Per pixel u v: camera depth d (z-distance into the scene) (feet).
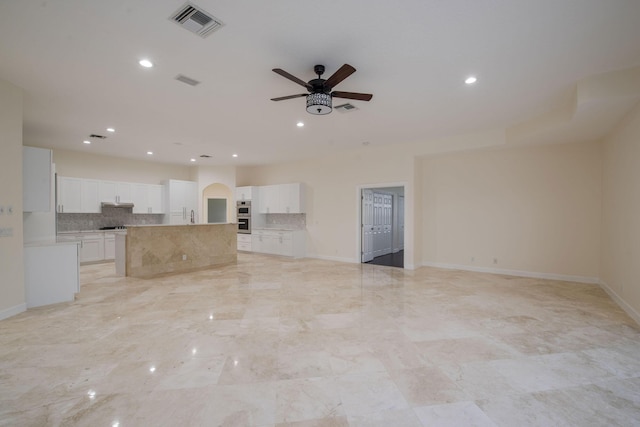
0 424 5.94
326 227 26.61
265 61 10.14
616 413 6.36
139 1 7.25
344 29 8.40
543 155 18.66
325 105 10.42
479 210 20.83
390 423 6.05
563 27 8.32
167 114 15.38
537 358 8.66
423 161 23.08
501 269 20.07
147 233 19.97
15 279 12.01
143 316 12.00
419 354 8.90
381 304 13.57
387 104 13.98
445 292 15.57
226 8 7.51
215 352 9.01
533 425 6.01
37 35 8.66
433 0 7.25
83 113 15.19
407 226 21.91
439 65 10.42
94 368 8.07
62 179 23.25
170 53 9.65
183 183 30.22
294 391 7.11
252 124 17.06
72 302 13.83
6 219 11.57
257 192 30.91
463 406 6.58
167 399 6.79
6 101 11.53
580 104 11.59
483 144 18.75
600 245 16.98
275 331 10.55
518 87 12.17
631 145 12.26
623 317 11.89
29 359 8.53
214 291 15.81
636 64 10.43
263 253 29.91
